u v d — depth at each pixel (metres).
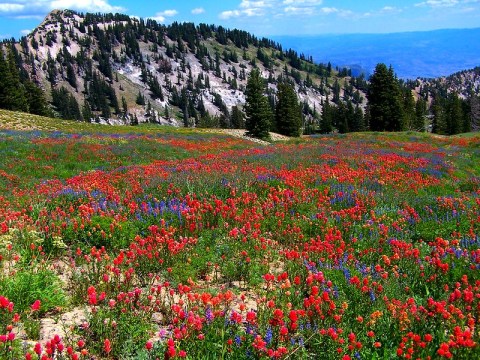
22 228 8.14
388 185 16.14
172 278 6.84
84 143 29.39
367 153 26.78
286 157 22.84
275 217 10.40
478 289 6.36
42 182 17.62
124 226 8.80
